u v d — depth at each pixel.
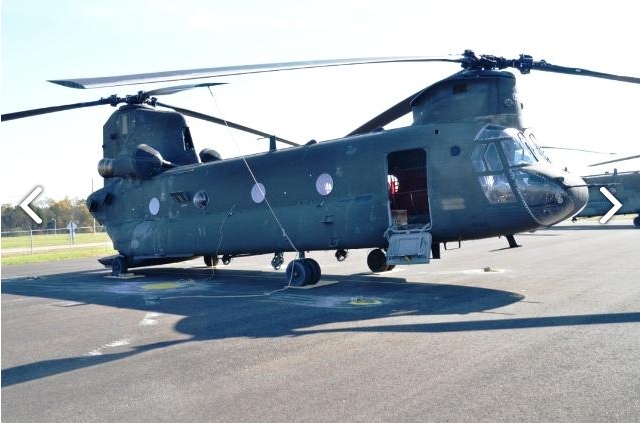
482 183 12.50
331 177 14.38
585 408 5.32
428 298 11.71
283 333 9.05
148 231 18.50
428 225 13.16
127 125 19.81
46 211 81.44
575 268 15.85
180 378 6.93
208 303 12.56
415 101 13.98
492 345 7.61
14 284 19.12
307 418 5.43
